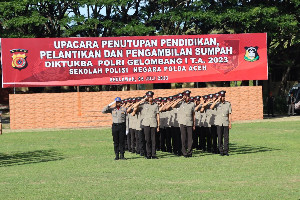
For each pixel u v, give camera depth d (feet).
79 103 138.41
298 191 39.60
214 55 142.41
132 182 45.34
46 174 52.42
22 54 135.33
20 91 203.31
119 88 185.68
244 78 143.74
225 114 66.54
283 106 174.91
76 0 153.89
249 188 41.06
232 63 143.23
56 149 80.43
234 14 154.30
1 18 157.79
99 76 138.41
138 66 139.64
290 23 157.38
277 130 108.47
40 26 164.96
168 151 73.67
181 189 41.11
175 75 141.18
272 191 39.63
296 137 92.43
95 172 52.70
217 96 66.90
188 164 57.67
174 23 164.55
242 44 143.43
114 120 64.08
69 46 136.87
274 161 59.31
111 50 138.51
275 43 185.37
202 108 70.33
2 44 134.31
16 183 46.62
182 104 66.54
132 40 139.23
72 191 41.37
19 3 149.89
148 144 64.75
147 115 64.90
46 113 137.49
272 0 168.55
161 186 42.78
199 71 142.00
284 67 191.42
